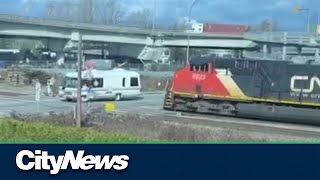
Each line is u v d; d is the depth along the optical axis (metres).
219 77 37.62
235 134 25.36
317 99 33.91
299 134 28.44
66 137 18.44
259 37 102.50
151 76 80.62
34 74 72.69
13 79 70.44
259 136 26.09
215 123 32.22
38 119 27.92
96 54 117.56
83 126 26.22
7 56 128.25
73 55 107.81
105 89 50.81
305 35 101.00
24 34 89.12
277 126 32.34
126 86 53.69
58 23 92.56
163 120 31.67
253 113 36.16
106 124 27.38
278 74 35.44
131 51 109.44
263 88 35.81
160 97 58.81
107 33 98.69
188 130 25.09
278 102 35.25
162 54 111.75
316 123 34.22
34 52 131.75
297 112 34.50
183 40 103.00
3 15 84.88
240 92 36.62
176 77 40.03
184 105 39.50
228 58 37.78
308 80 34.22
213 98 37.88
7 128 19.62
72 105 44.84
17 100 49.12
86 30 95.88
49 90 54.94
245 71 36.66
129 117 30.47
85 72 44.78
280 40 101.69
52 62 103.75
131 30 101.06
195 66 38.91
